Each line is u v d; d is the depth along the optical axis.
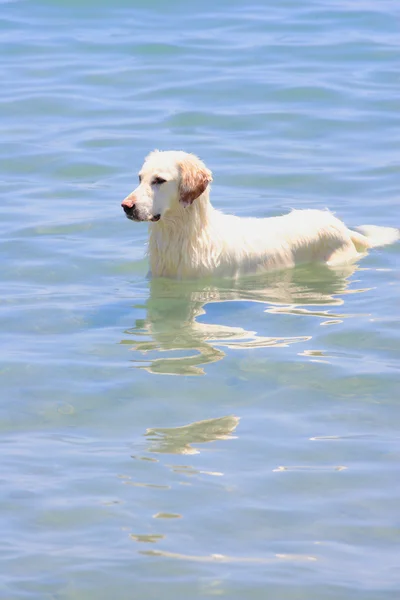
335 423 10.25
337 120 20.50
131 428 10.20
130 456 9.68
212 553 8.28
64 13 27.05
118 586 7.88
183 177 13.73
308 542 8.43
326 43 24.83
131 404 10.65
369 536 8.51
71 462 9.59
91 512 8.82
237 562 8.16
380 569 8.09
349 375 11.19
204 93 21.95
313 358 11.61
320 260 14.98
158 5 27.67
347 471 9.41
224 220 14.60
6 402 10.74
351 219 16.23
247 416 10.39
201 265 14.09
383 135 19.73
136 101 21.59
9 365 11.52
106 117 20.77
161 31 25.78
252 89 22.11
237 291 13.80
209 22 26.45
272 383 11.05
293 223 15.01
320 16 26.81
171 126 20.28
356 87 22.16
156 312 13.03
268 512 8.82
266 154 18.94
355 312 12.96
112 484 9.23
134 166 18.47
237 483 9.23
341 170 18.17
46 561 8.17
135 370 11.37
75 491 9.12
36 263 14.65
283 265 14.70
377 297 13.48
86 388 11.00
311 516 8.77
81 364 11.53
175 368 11.40
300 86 22.20
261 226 14.81
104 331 12.44
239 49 24.53
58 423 10.33
